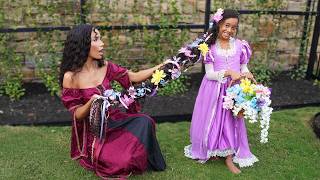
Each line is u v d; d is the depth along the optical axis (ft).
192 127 13.56
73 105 11.99
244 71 13.12
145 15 19.45
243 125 13.16
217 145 12.87
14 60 18.28
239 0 20.06
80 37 11.71
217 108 12.80
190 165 13.21
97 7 18.84
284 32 21.67
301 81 21.07
